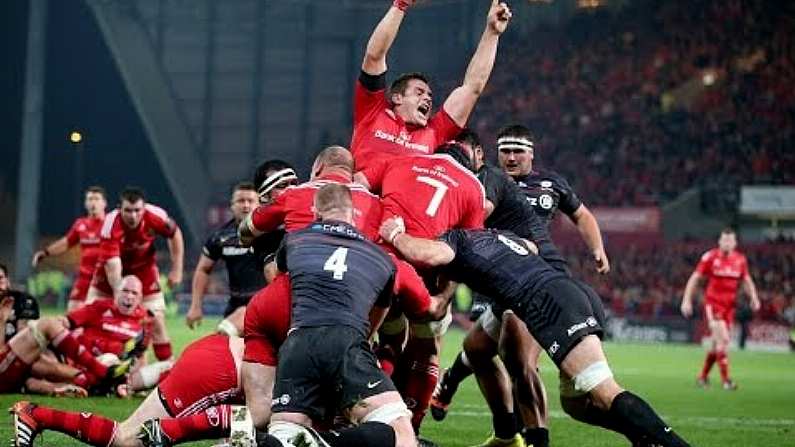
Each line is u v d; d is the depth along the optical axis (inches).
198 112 3870.6
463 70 3710.6
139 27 3742.6
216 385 539.5
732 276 1437.0
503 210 647.8
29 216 3228.3
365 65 650.2
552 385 1312.7
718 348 1427.2
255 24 3836.1
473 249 531.8
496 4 654.5
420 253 515.8
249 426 490.3
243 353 538.9
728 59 3649.1
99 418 534.3
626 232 3287.4
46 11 3410.4
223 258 946.7
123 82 3892.7
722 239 1423.5
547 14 4052.7
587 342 504.7
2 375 894.4
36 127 3235.7
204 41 3838.6
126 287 983.6
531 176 757.3
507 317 628.4
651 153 3496.6
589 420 524.7
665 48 3774.6
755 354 2456.9
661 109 3631.9
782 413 1054.4
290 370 467.5
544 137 3715.6
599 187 3474.4
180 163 3811.5
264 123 3865.7
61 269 3895.2
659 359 2018.9
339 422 504.4
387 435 453.4
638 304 3043.8
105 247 1117.7
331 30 3838.6
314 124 3858.3
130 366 938.7
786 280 2960.1
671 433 488.7
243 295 940.0
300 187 588.1
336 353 465.4
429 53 3759.8
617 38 3878.0
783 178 3267.7
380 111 654.5
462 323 2955.2
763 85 3538.4
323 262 488.7
